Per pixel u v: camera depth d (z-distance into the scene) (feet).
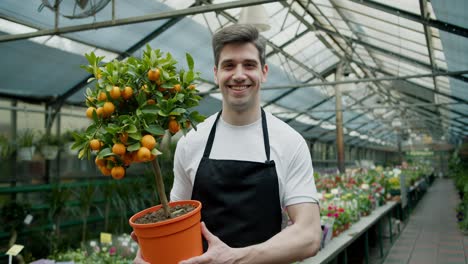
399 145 105.70
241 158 4.44
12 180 20.52
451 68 25.94
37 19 16.99
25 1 15.49
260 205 4.25
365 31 25.75
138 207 24.38
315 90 42.93
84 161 24.58
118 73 3.67
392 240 24.77
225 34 4.21
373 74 40.11
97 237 22.36
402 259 20.12
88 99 3.79
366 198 20.65
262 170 4.33
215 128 4.70
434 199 50.11
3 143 18.75
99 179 25.57
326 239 12.57
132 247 15.57
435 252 21.49
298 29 29.17
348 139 84.53
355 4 21.26
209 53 25.16
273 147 4.45
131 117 3.50
